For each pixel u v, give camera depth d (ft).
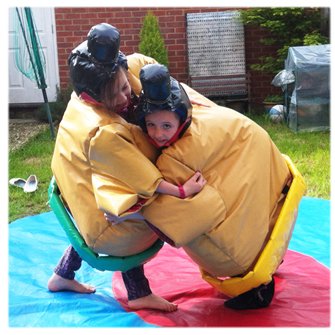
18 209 18.06
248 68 31.65
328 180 19.47
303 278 12.07
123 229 9.77
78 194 9.80
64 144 9.96
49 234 14.92
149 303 10.80
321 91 25.85
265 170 9.94
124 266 10.41
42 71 25.55
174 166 9.26
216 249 9.60
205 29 30.89
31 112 32.22
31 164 22.82
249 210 9.64
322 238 14.19
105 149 8.97
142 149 9.41
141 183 8.94
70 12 30.91
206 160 9.42
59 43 31.24
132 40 31.14
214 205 9.29
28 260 13.41
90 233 9.91
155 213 9.23
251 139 9.87
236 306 10.70
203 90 31.07
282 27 29.96
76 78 9.51
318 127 26.25
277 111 28.58
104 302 11.32
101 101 9.46
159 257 13.51
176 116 8.98
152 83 8.66
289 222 10.35
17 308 10.98
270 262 10.07
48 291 11.82
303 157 22.29
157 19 30.89
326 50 26.05
